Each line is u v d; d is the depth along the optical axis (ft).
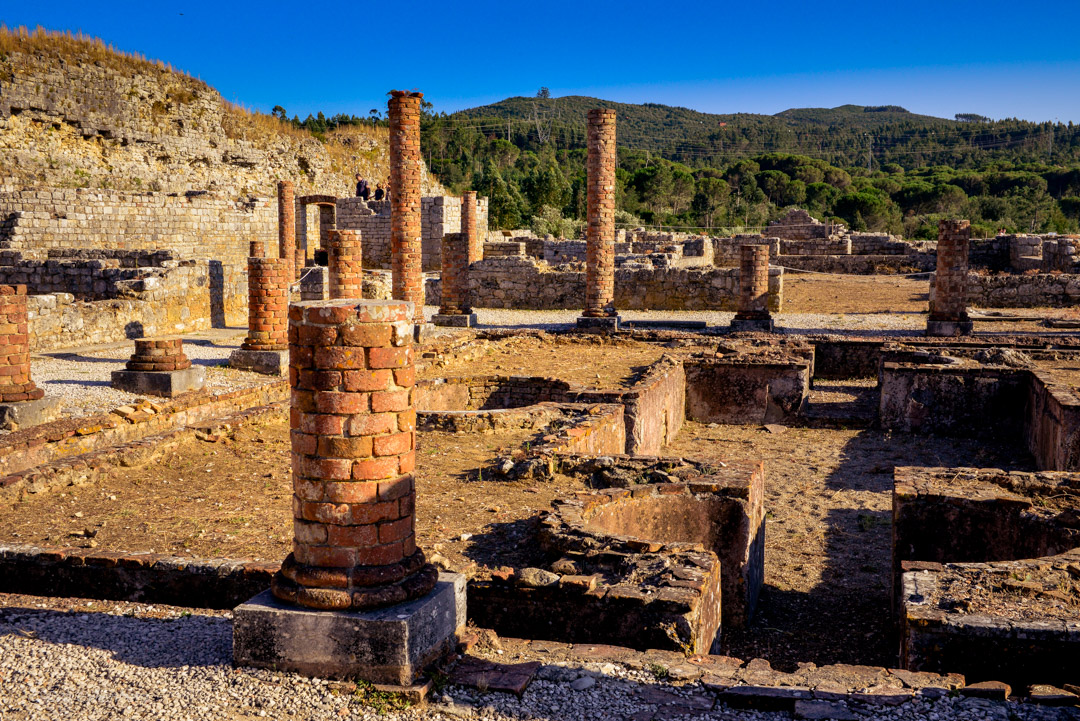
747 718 13.23
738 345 56.90
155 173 126.72
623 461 26.78
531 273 97.40
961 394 45.83
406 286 63.21
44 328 60.54
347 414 14.46
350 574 14.57
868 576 26.35
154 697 13.70
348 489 14.55
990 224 235.81
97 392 44.80
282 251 101.71
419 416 34.60
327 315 14.32
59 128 116.78
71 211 96.43
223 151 139.95
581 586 17.12
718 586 19.11
